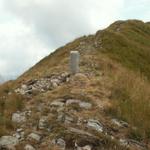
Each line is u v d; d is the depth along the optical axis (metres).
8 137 13.94
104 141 14.13
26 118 16.03
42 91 20.23
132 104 17.91
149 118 17.09
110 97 18.48
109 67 27.31
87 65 26.39
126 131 15.48
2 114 16.56
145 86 22.56
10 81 30.25
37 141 13.99
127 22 66.62
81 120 15.48
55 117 15.73
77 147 13.67
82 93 18.45
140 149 14.55
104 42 42.59
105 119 16.08
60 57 37.66
